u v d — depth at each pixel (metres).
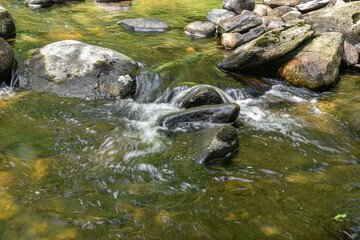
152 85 5.25
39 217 2.34
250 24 7.57
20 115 3.98
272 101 5.26
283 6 9.03
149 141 3.75
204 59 6.47
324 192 2.98
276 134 4.18
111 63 5.15
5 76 4.78
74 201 2.57
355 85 5.94
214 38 7.97
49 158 3.17
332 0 8.73
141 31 7.81
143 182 2.95
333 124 4.55
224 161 3.44
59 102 4.45
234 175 3.17
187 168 3.24
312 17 7.79
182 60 6.25
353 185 3.12
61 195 2.62
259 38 6.02
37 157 3.15
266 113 4.82
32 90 4.67
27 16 7.75
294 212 2.67
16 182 2.69
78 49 5.20
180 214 2.55
